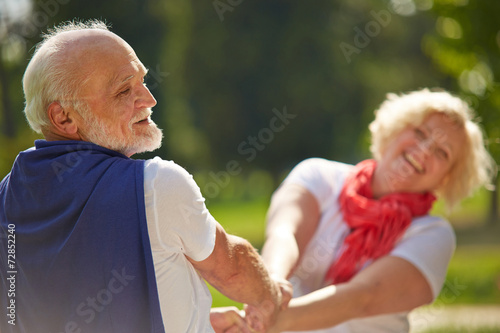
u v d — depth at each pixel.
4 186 3.46
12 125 24.03
